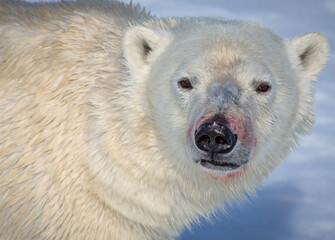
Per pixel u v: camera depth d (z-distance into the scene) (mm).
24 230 9906
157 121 9297
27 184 9680
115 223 9742
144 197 9578
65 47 9859
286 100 9367
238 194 10312
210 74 8891
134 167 9367
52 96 9609
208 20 10156
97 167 9352
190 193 9867
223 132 8305
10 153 9727
